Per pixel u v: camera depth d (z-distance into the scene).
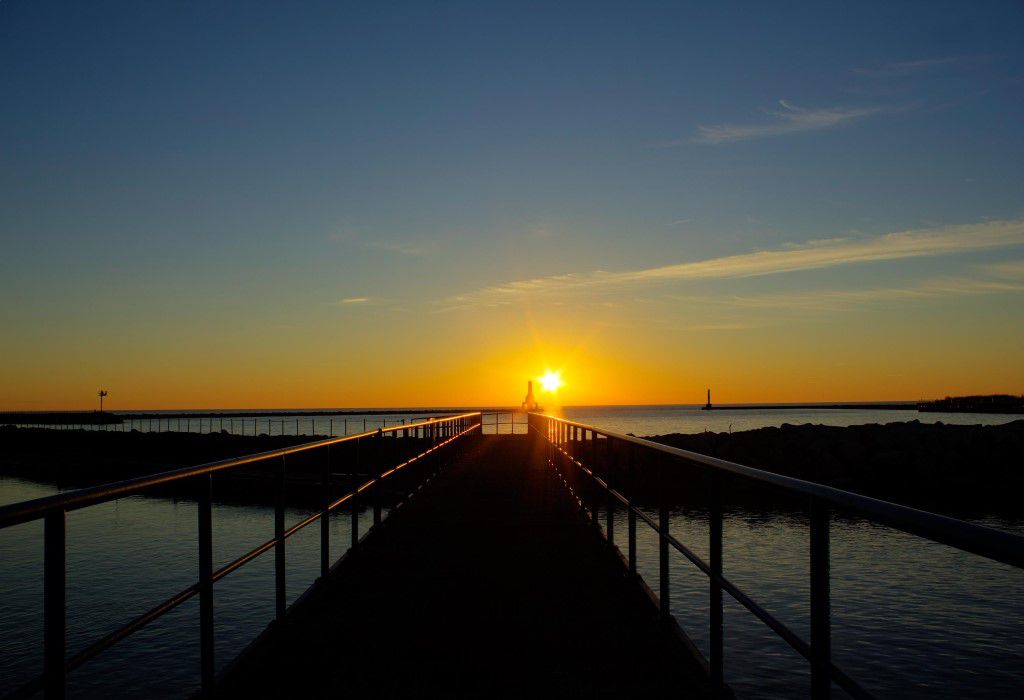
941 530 2.03
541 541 10.02
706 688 4.84
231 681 5.06
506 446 31.97
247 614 14.44
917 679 7.67
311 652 5.66
